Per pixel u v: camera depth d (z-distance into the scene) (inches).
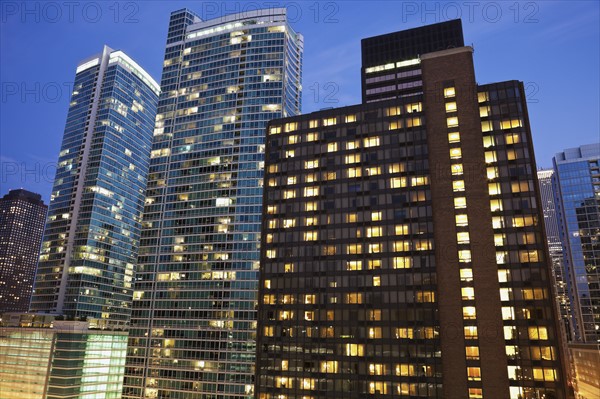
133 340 6515.8
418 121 4542.3
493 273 3826.3
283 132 5049.2
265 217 4810.5
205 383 5964.6
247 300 6230.3
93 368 6973.4
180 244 6830.7
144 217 7219.5
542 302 3661.4
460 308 3816.4
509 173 4045.3
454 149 4249.5
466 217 4033.0
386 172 4507.9
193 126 7465.6
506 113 4212.6
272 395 4212.6
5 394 6742.1
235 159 7017.7
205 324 6259.8
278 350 4315.9
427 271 4079.7
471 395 3599.9
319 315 4291.3
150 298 6683.1
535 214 3882.9
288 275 4517.7
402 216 4320.9
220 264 6515.8
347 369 4057.6
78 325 6983.3
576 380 7253.9
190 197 7047.2
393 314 4062.5
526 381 3521.2
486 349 3661.4
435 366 3818.9
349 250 4397.1
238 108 7303.2
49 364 6624.0
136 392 6225.4
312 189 4729.3
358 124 4768.7
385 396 3885.3
